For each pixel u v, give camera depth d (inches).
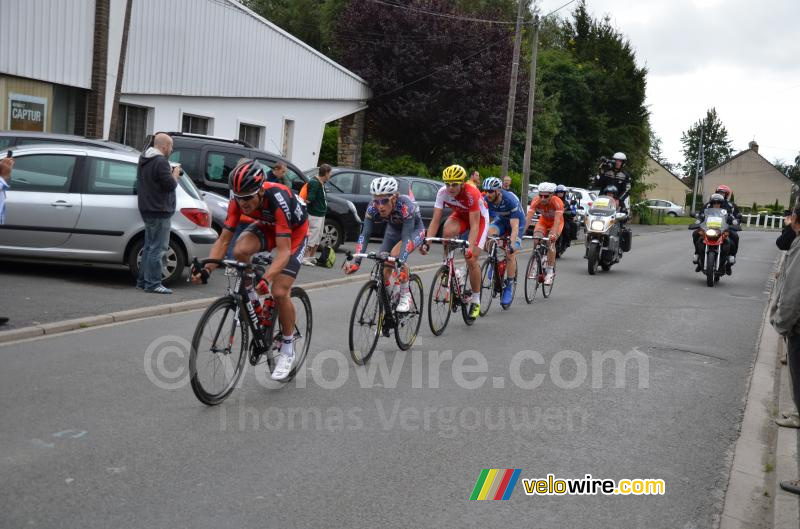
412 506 168.2
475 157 1416.1
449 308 355.9
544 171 1791.3
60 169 398.3
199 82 879.7
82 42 725.9
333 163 1289.4
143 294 380.2
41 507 154.6
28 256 396.8
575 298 493.0
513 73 957.2
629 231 676.1
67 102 741.9
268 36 972.6
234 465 183.8
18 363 254.1
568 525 165.0
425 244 330.0
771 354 355.6
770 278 695.7
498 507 171.0
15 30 658.2
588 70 1947.6
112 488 166.1
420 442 208.8
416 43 1241.4
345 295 438.0
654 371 307.1
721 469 203.9
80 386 234.7
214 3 884.6
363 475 183.5
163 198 381.7
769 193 3617.1
